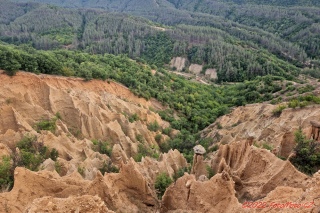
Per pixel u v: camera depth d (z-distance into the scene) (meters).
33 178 26.77
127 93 75.19
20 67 55.31
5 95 49.94
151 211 30.72
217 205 25.25
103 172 40.19
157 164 41.06
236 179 30.12
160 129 67.94
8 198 25.02
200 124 77.62
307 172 33.84
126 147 52.78
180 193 28.64
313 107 52.44
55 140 43.00
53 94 55.31
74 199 18.97
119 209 27.67
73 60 81.19
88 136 53.03
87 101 57.28
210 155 50.72
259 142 44.41
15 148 40.97
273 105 64.75
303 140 36.62
